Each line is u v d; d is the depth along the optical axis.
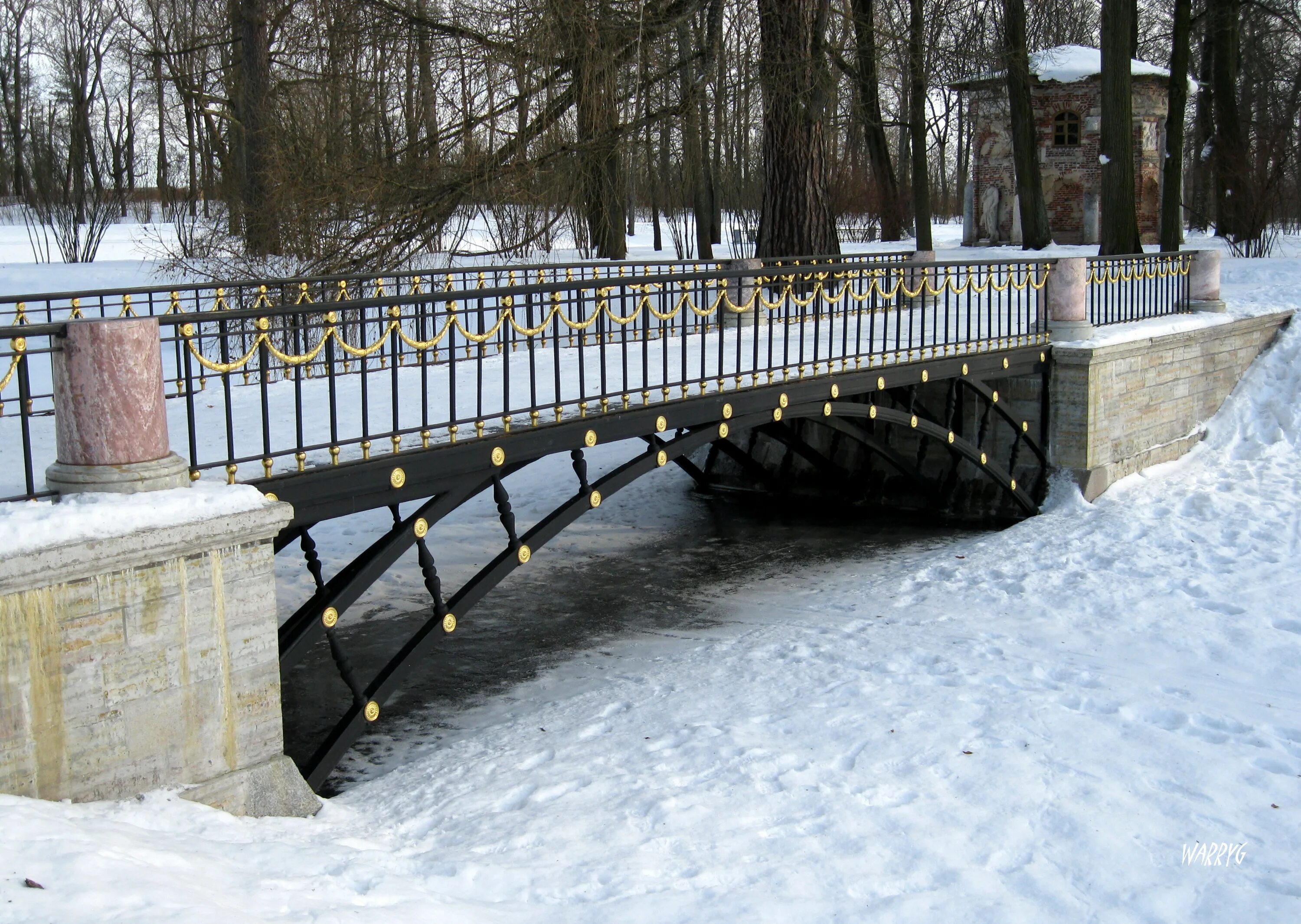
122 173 41.56
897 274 12.34
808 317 14.59
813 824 5.70
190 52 19.77
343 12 14.70
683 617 10.02
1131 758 6.52
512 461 7.20
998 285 11.83
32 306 16.23
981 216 30.06
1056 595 9.83
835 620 9.57
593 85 14.33
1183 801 6.00
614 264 14.57
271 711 5.83
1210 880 5.24
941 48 23.27
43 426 8.12
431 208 14.77
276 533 5.74
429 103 15.27
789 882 5.06
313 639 6.49
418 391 9.22
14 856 4.13
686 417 8.31
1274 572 10.12
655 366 10.54
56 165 34.91
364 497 6.50
